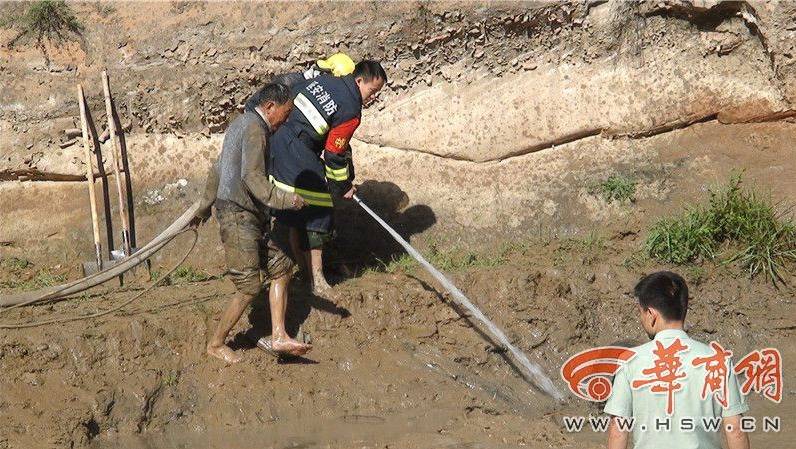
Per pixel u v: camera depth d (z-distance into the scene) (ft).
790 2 74.02
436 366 68.08
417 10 77.25
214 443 60.75
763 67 77.56
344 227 78.69
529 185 79.77
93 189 75.05
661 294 43.04
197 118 79.00
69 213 78.33
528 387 68.03
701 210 77.25
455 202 79.97
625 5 77.56
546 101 79.51
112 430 60.64
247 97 78.64
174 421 62.28
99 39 77.92
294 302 68.80
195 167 79.46
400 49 78.48
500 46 78.95
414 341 69.31
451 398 66.08
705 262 75.31
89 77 77.87
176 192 79.15
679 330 42.86
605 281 73.82
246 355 65.57
